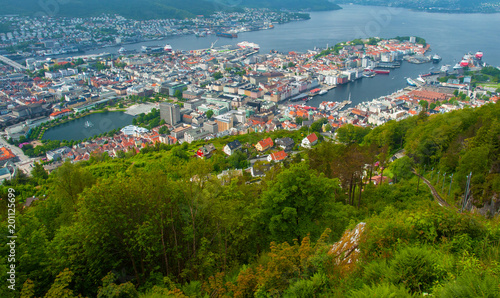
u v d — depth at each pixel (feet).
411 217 155.33
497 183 299.79
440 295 102.12
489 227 145.69
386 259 131.95
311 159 417.90
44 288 195.21
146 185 212.64
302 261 150.00
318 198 245.45
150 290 184.85
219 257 221.05
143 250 207.21
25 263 194.90
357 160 352.90
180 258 213.05
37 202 331.57
